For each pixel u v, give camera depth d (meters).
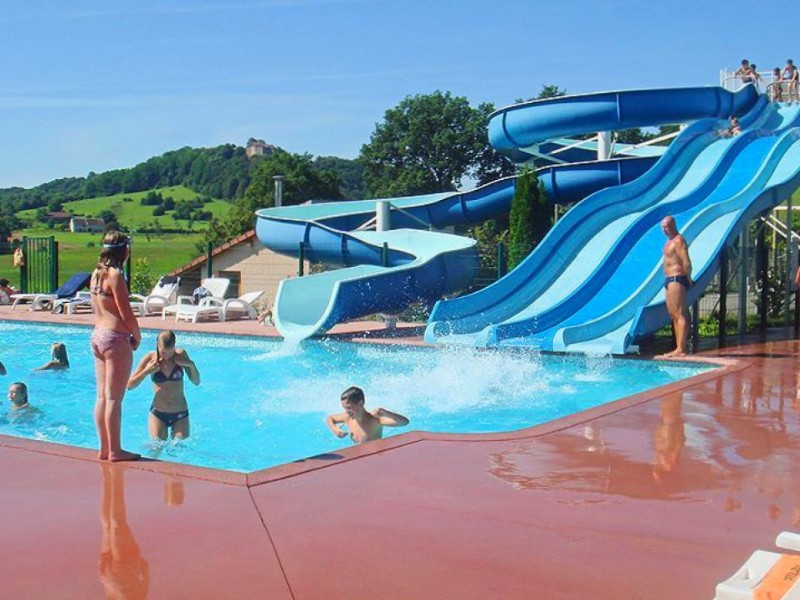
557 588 3.32
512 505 4.48
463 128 51.72
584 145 24.91
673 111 19.41
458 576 3.45
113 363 5.36
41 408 9.45
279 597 3.22
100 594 3.24
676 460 5.57
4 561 3.59
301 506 4.41
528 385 10.66
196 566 3.54
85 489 4.71
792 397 8.23
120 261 5.45
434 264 16.45
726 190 16.33
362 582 3.37
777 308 18.70
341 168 89.19
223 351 14.20
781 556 2.85
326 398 9.95
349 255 19.16
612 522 4.20
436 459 5.52
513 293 15.20
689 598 3.23
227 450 7.45
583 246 16.14
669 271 12.18
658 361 11.71
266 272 26.12
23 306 22.39
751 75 23.94
